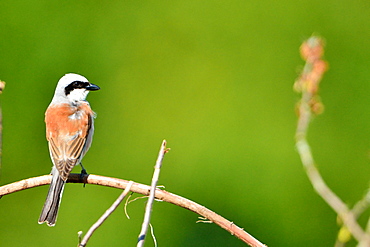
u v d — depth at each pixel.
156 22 14.46
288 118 13.47
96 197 12.81
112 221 12.66
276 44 14.05
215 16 14.32
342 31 14.11
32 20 14.12
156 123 13.86
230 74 13.96
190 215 12.74
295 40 14.05
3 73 13.77
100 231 12.63
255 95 13.77
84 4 14.41
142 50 14.34
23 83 13.80
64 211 12.78
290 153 13.02
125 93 14.13
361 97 13.71
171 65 14.22
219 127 13.52
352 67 13.92
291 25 14.13
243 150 13.27
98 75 14.17
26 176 13.45
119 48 14.34
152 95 14.05
